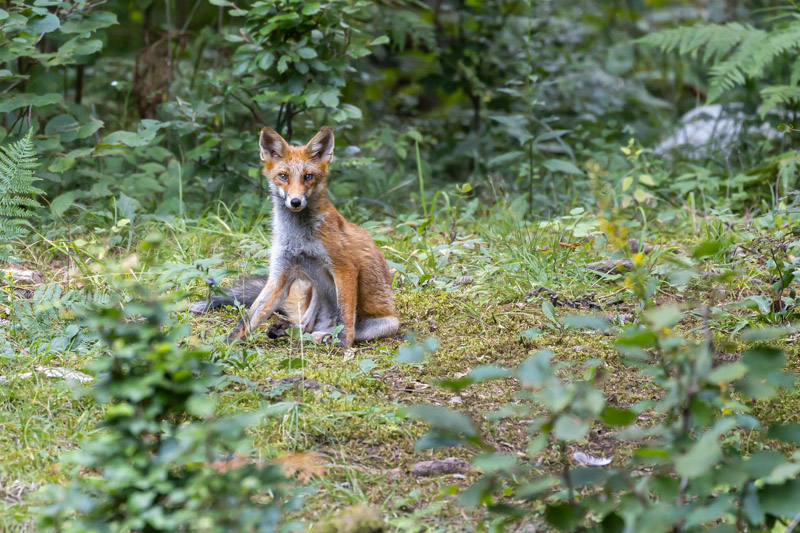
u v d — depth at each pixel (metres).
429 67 22.39
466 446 7.15
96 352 8.62
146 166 14.62
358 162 14.31
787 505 4.77
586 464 6.93
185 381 5.42
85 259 11.51
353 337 9.85
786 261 10.88
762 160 17.06
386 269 10.43
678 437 5.00
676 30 16.78
